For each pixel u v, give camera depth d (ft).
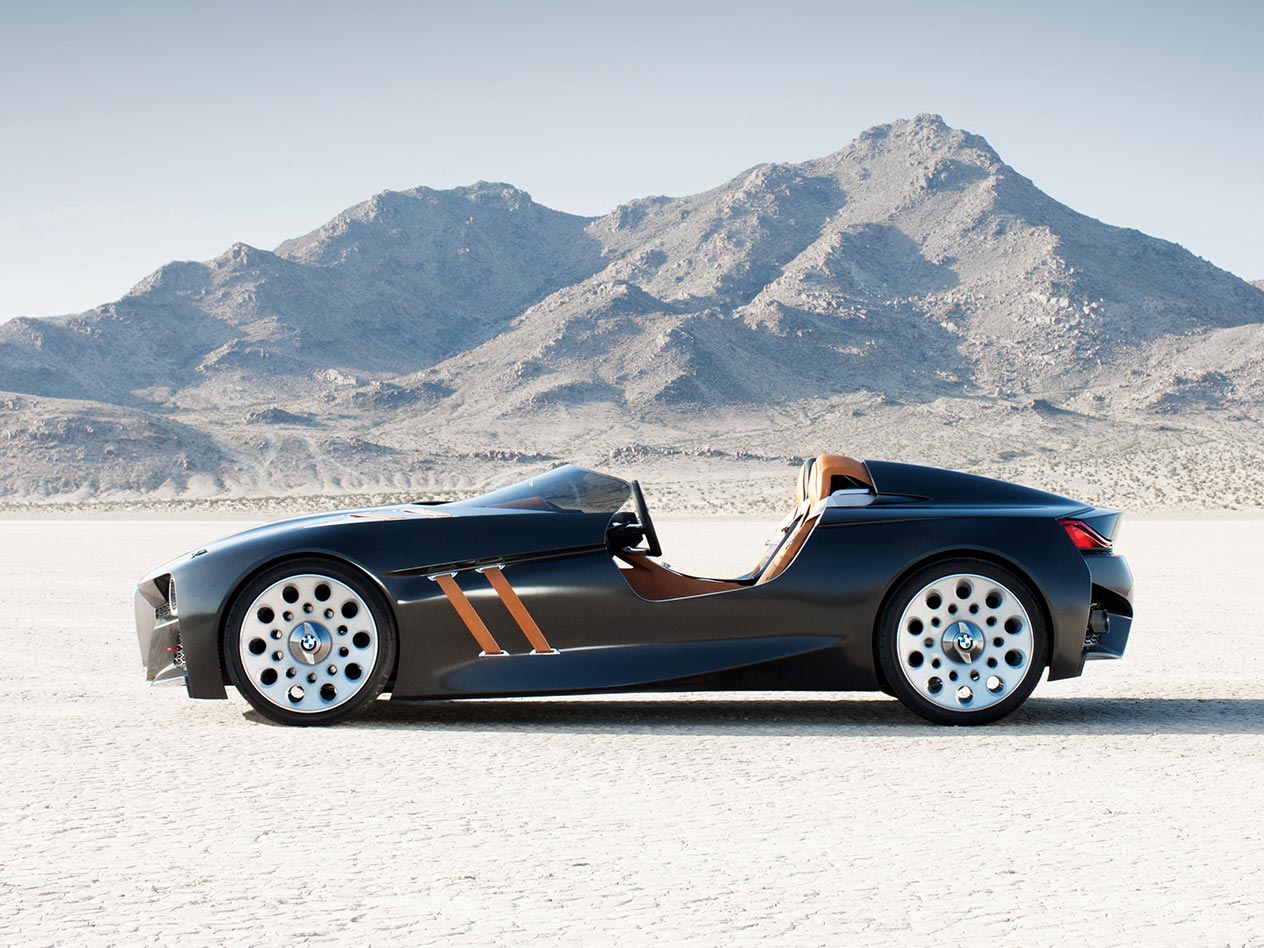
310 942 12.07
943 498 23.50
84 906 13.10
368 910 12.95
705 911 12.89
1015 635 22.67
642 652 22.38
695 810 16.87
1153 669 31.60
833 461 23.75
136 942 12.08
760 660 22.39
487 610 22.39
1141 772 19.17
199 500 392.27
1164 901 13.24
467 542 22.48
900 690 22.63
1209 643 37.42
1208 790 18.02
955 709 22.63
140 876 14.07
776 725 23.12
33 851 15.02
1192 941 12.12
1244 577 68.64
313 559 22.65
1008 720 23.57
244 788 18.11
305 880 13.92
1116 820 16.39
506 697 22.36
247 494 559.79
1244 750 20.83
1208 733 22.33
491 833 15.76
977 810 16.88
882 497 23.35
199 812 16.78
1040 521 22.86
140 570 79.15
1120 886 13.73
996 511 23.06
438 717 23.88
